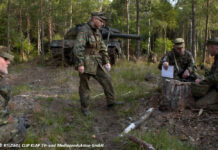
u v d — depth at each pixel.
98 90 6.41
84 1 16.97
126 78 7.92
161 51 23.33
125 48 25.83
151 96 4.85
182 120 3.62
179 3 17.17
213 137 3.06
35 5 15.45
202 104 3.79
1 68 2.24
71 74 9.03
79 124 3.86
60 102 4.96
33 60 15.06
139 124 3.64
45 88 6.76
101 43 4.29
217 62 3.70
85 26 4.04
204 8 15.18
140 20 18.34
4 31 17.42
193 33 13.67
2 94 2.20
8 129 2.18
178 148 2.86
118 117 4.16
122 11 20.47
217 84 3.70
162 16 16.52
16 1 18.09
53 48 11.16
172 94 3.98
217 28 20.84
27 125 2.57
